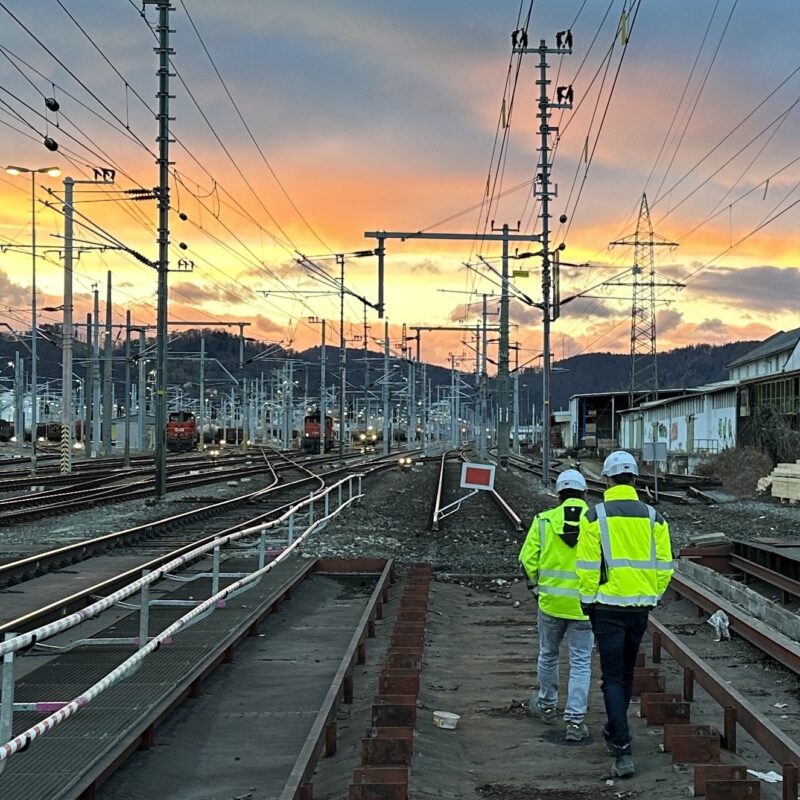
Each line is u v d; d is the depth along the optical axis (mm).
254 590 15203
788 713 9797
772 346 89938
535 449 111312
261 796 7094
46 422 123688
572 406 115812
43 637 6766
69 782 6488
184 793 7215
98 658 10523
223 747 8344
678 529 28125
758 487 41688
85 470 55844
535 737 8742
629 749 7496
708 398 66312
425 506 36156
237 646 12273
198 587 15938
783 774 6398
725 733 7957
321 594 17453
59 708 7008
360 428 151875
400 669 9781
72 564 19250
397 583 18750
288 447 108938
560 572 8695
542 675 9258
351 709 9602
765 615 13883
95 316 63938
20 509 31469
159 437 34062
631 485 7836
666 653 12188
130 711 8281
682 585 16547
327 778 7461
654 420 84312
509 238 40469
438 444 140500
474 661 12148
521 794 7180
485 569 21000
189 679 9516
